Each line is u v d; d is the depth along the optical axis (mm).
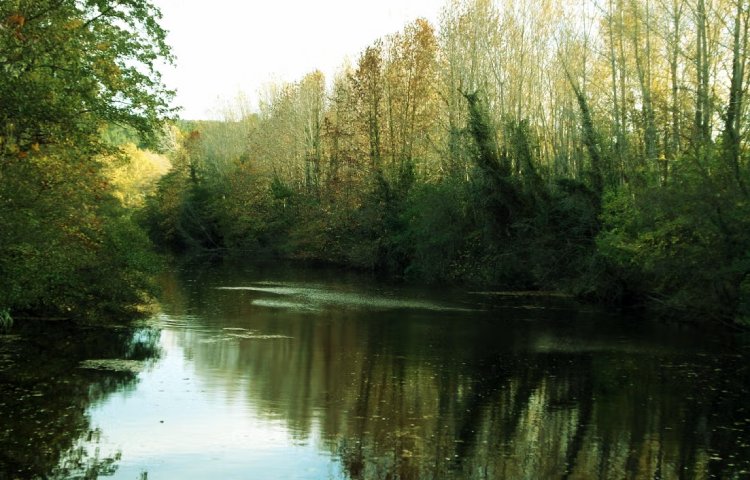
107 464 10312
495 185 37969
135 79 22750
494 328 24688
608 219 29891
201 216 82000
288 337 22000
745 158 24031
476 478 10133
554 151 42594
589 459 11062
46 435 11555
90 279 24125
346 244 57094
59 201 20953
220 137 98250
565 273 34844
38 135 19172
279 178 78562
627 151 34156
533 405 14250
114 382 15367
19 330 21562
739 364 18750
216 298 33031
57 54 19234
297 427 12383
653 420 13297
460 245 42844
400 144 55812
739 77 26422
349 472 10242
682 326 25797
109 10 22250
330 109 72812
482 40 45000
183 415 12930
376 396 14695
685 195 23875
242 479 9875
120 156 23078
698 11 29078
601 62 40906
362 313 28500
